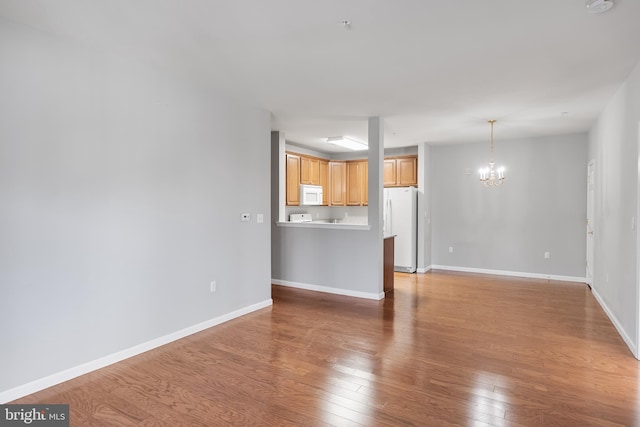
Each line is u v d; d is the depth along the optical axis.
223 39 2.64
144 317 3.16
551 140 6.21
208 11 2.25
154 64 3.12
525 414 2.22
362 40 2.65
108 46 2.76
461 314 4.25
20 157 2.40
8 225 2.35
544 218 6.30
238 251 4.12
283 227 5.72
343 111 4.57
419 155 6.96
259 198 4.41
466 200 6.96
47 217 2.53
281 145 5.82
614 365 2.89
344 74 3.33
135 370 2.81
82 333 2.73
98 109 2.81
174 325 3.42
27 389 2.44
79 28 2.48
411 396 2.43
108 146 2.88
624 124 3.50
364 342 3.38
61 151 2.60
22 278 2.41
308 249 5.48
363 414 2.22
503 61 3.01
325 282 5.33
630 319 3.25
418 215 7.04
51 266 2.55
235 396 2.43
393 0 2.12
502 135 6.16
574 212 6.05
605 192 4.38
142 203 3.12
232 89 3.75
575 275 6.07
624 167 3.50
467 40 2.64
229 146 3.98
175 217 3.41
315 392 2.48
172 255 3.39
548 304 4.68
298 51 2.84
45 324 2.53
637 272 3.06
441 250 7.25
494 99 4.05
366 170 7.80
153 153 3.21
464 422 2.14
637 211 3.08
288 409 2.28
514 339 3.45
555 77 3.37
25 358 2.43
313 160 7.49
